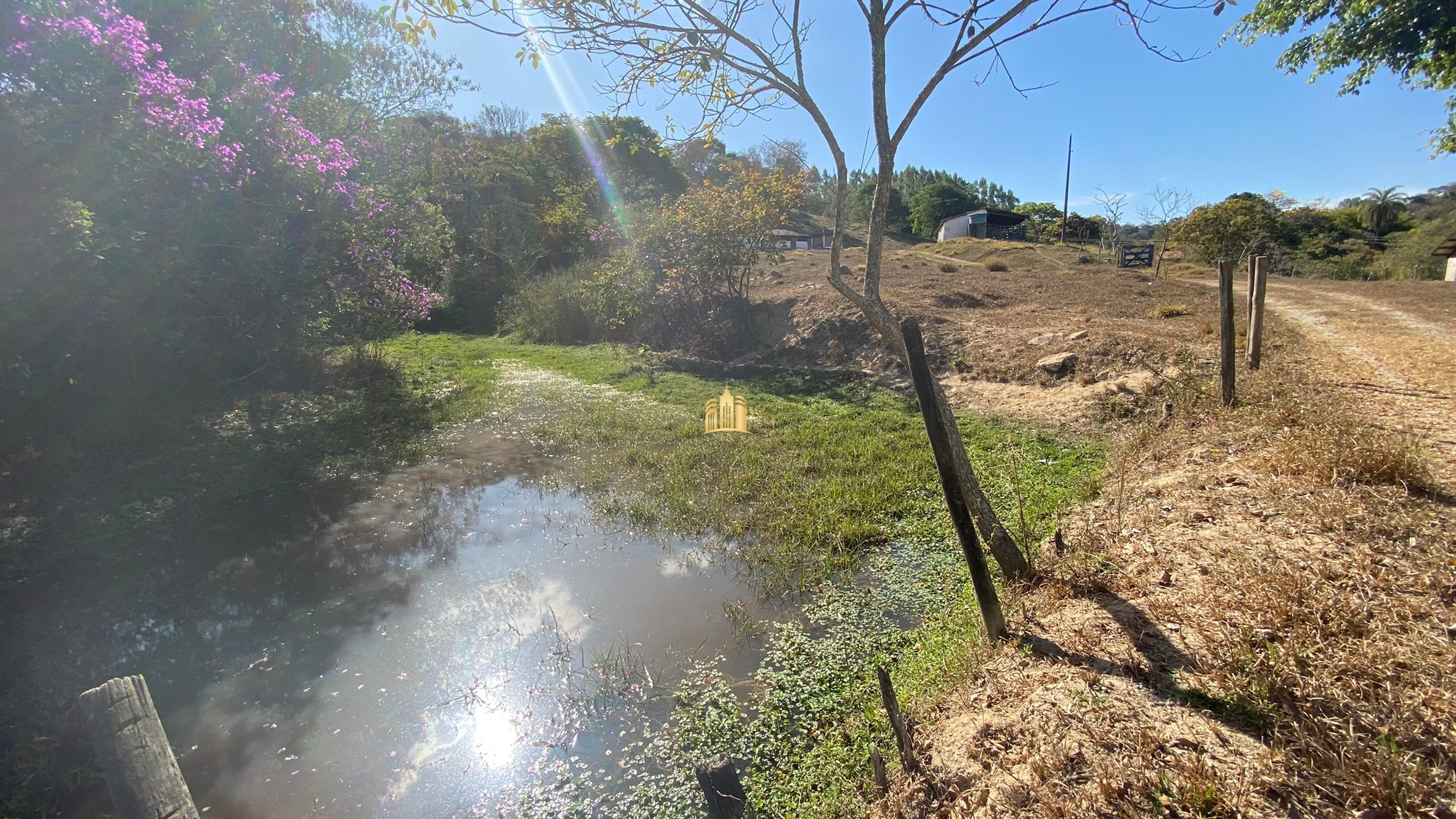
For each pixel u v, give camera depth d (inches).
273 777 154.5
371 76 683.4
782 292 746.2
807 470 331.3
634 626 208.5
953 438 191.9
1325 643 122.6
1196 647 134.8
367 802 147.1
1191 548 176.7
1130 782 104.8
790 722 162.9
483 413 480.7
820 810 131.7
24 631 205.6
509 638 204.8
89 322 317.1
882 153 189.6
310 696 181.5
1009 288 764.6
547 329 852.0
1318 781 96.7
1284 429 235.9
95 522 275.9
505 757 158.1
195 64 415.8
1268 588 142.6
